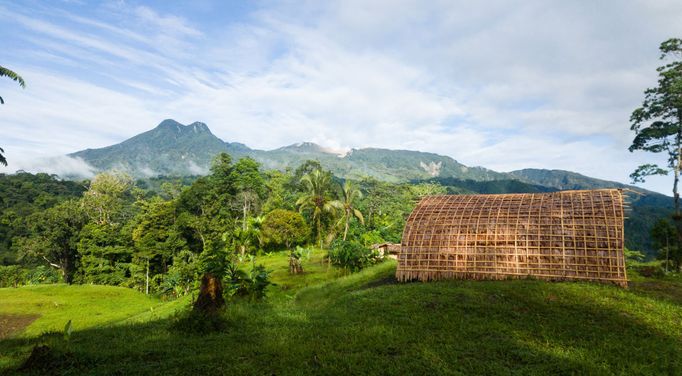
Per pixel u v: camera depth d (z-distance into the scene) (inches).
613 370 334.3
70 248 2316.7
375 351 373.7
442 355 362.3
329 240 2003.0
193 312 490.0
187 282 1669.5
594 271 713.0
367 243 1977.1
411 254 868.6
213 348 384.5
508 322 479.2
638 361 355.3
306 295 856.9
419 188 3853.3
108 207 2869.1
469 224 860.6
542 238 776.9
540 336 425.1
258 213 2689.5
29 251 2224.4
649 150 1502.2
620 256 705.6
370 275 1002.7
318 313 551.8
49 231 2239.2
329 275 1249.4
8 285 2159.2
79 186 5029.5
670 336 430.9
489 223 844.0
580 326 458.6
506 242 800.9
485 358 359.6
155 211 2322.8
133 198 4227.4
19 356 371.6
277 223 2025.1
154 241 2170.3
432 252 850.8
